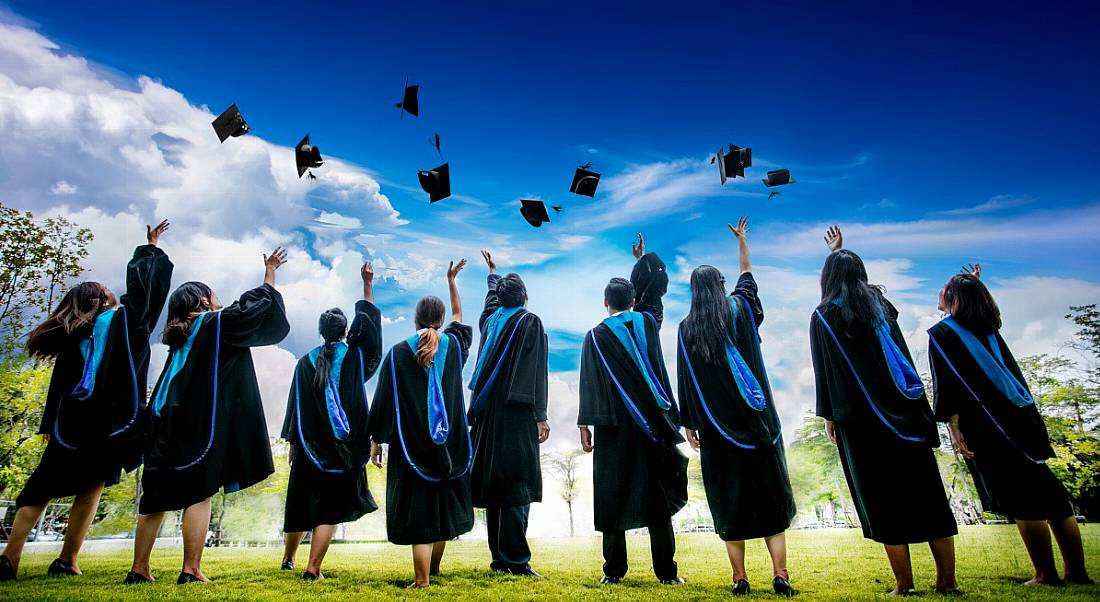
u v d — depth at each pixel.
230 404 4.33
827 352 3.95
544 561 5.60
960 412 4.04
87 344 4.36
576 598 3.44
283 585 3.88
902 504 3.55
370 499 4.80
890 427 3.66
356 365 4.98
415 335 4.61
